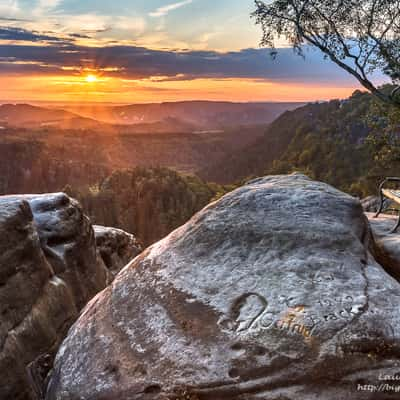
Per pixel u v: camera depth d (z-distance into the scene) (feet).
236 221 13.17
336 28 38.04
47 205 16.90
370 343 9.46
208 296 11.09
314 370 9.25
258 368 9.43
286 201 13.97
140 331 10.91
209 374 9.53
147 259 13.07
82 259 17.25
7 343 11.63
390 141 42.50
